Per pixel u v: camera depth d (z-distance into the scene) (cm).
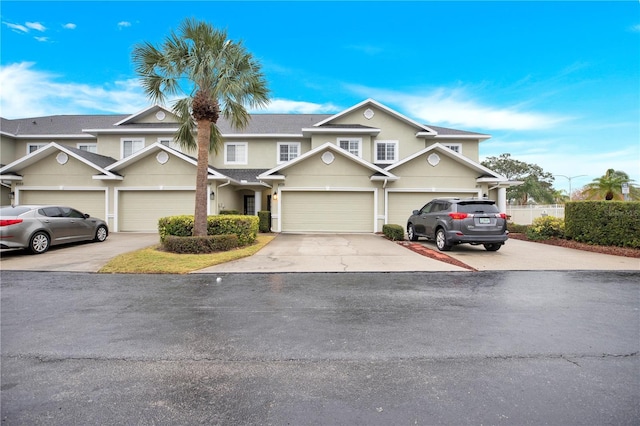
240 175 1894
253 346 374
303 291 607
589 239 1126
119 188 1595
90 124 2191
